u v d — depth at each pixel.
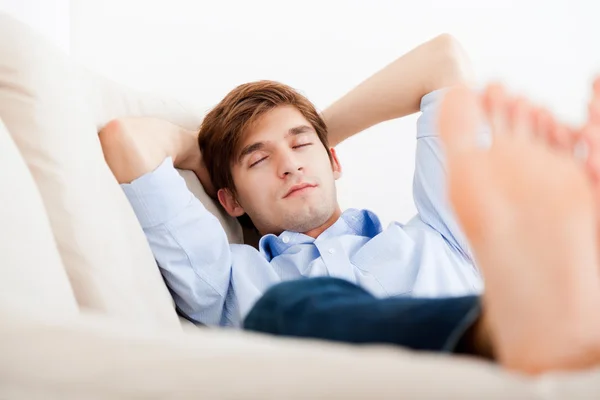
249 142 1.24
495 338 0.49
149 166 1.06
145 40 1.98
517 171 0.48
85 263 0.80
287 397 0.41
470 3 2.07
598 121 0.58
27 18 1.62
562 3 2.08
